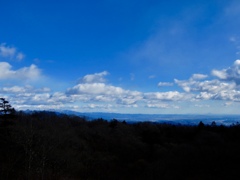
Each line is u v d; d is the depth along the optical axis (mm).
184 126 97812
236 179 44094
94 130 89562
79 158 61062
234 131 74625
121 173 58625
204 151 57344
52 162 47031
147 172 57312
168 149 67375
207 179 46344
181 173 52312
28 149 36938
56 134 66188
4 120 53469
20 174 33312
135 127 99312
